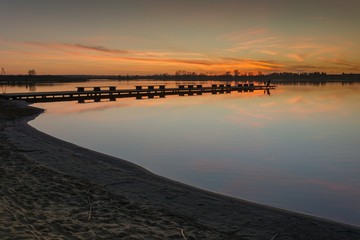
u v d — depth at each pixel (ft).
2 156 31.71
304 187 27.02
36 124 64.54
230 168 32.94
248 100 135.33
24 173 25.68
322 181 28.76
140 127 61.87
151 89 176.04
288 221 18.83
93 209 18.75
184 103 119.03
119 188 24.00
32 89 222.48
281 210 20.77
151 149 42.22
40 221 16.12
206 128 60.85
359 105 111.65
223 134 54.44
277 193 25.44
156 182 26.30
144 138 50.31
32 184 22.85
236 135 53.42
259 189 26.32
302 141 48.55
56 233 14.80
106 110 92.43
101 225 16.35
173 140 48.57
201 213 19.65
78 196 21.04
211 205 21.18
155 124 65.87
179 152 40.29
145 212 19.08
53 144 41.37
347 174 31.09
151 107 102.22
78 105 107.76
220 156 38.45
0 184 22.24
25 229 14.84
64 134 53.42
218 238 16.02
